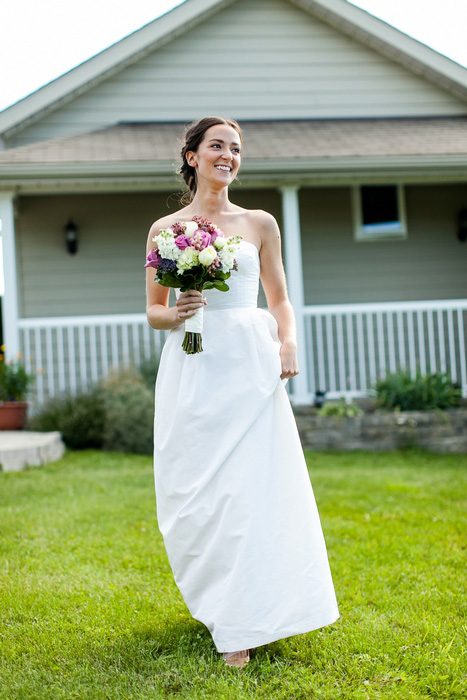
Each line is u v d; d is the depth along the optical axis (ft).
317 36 38.24
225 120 9.88
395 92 38.78
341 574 12.67
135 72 37.09
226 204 10.03
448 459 26.53
